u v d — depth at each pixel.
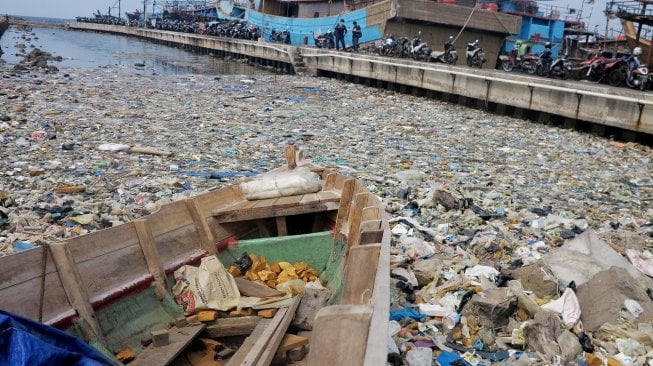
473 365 5.52
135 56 54.97
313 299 6.11
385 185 12.77
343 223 7.19
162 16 112.25
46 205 9.97
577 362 5.49
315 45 49.16
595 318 6.30
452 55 34.44
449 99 29.86
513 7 46.16
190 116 20.59
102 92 25.28
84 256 5.11
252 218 7.30
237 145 16.31
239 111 22.70
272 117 21.73
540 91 23.56
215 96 27.03
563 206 11.79
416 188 12.45
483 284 7.17
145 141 15.98
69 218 9.34
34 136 15.34
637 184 14.15
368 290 4.39
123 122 18.61
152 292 5.61
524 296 6.53
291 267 6.94
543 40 45.97
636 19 26.61
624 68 23.30
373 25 43.09
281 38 54.06
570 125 22.66
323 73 43.09
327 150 16.31
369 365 2.64
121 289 5.29
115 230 5.47
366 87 36.00
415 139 18.95
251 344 5.20
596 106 20.97
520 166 15.68
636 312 6.16
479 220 10.24
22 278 4.47
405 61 33.19
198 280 5.84
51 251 4.74
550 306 6.51
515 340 5.92
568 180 14.27
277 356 5.04
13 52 49.16
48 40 75.25
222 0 82.81
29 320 3.33
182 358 5.36
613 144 19.53
